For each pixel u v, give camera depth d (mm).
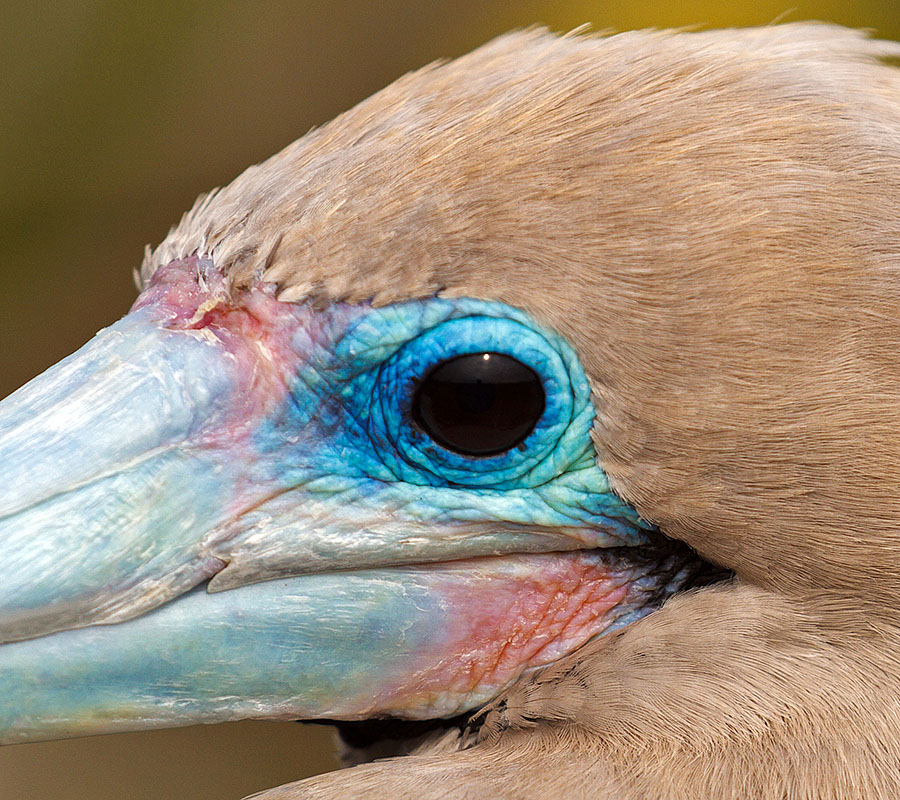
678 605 895
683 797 888
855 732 887
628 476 893
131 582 895
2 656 894
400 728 910
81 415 896
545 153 892
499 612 901
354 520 899
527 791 890
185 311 901
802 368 887
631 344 889
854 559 888
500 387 893
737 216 888
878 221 888
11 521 893
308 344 897
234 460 898
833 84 895
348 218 895
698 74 896
